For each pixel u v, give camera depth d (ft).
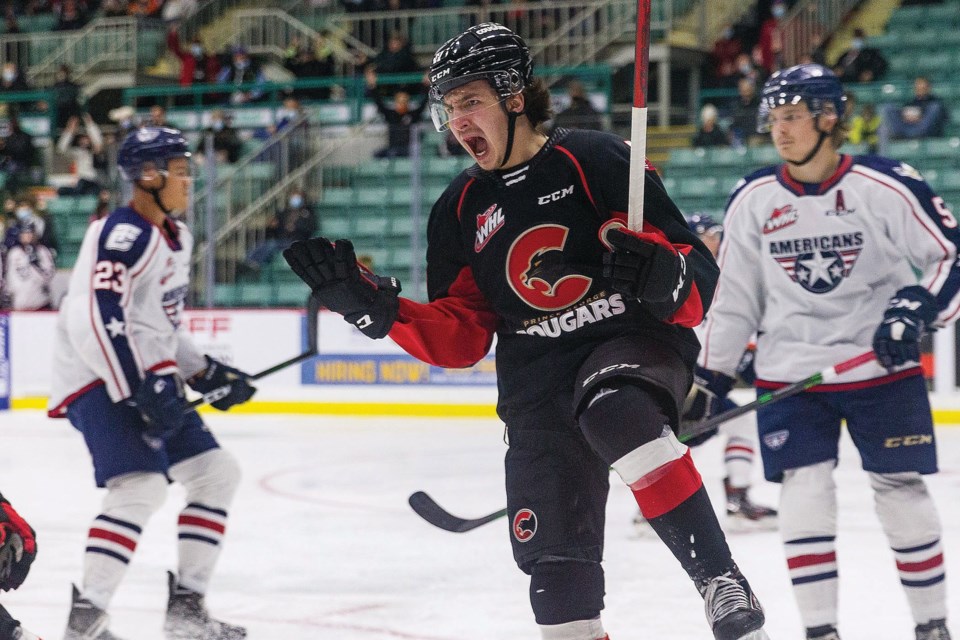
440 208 13.52
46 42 95.40
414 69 76.07
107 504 17.89
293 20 88.02
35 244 62.69
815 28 81.35
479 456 40.91
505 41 12.55
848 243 16.76
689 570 11.43
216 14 93.50
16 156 79.61
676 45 78.95
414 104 69.72
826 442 16.67
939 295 16.28
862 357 15.89
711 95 72.33
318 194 66.28
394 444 44.21
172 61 93.86
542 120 12.87
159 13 95.71
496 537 27.22
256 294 61.87
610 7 81.15
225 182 64.28
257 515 30.19
